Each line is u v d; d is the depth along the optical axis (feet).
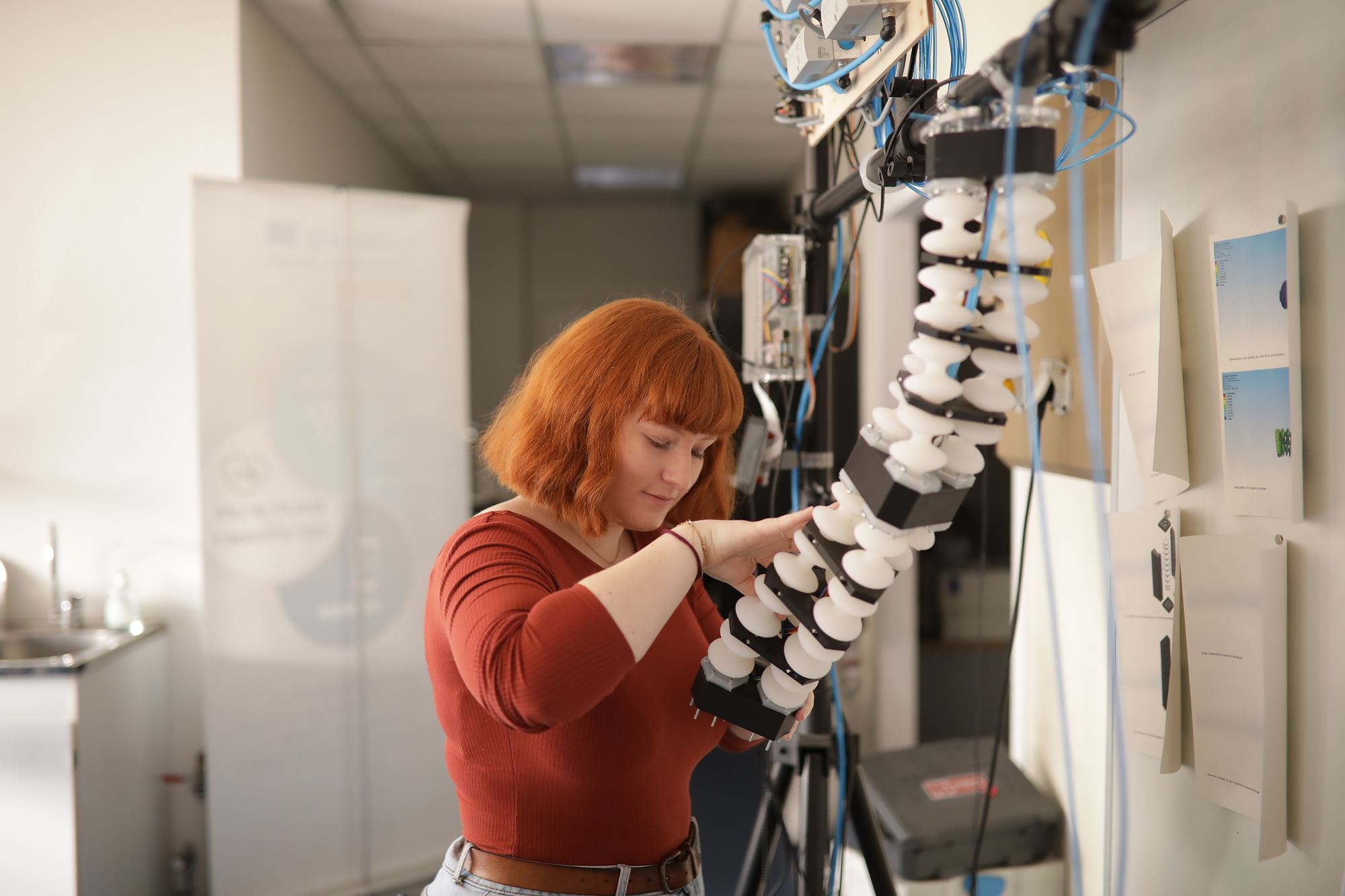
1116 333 4.09
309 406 9.08
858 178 4.48
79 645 9.00
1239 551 3.46
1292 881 3.35
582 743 3.43
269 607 8.97
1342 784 3.11
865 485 2.77
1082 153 4.88
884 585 2.82
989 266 2.62
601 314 3.62
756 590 3.17
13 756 7.63
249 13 9.97
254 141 10.03
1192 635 3.75
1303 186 3.17
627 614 2.87
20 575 9.50
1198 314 3.75
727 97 14.24
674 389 3.36
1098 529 5.65
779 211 22.21
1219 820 3.74
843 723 5.19
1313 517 3.21
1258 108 3.38
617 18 10.97
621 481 3.55
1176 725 3.93
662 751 3.64
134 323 9.51
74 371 9.51
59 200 9.46
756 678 3.38
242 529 8.84
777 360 5.55
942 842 6.46
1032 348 5.89
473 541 3.42
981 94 2.88
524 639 2.81
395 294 9.40
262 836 8.94
